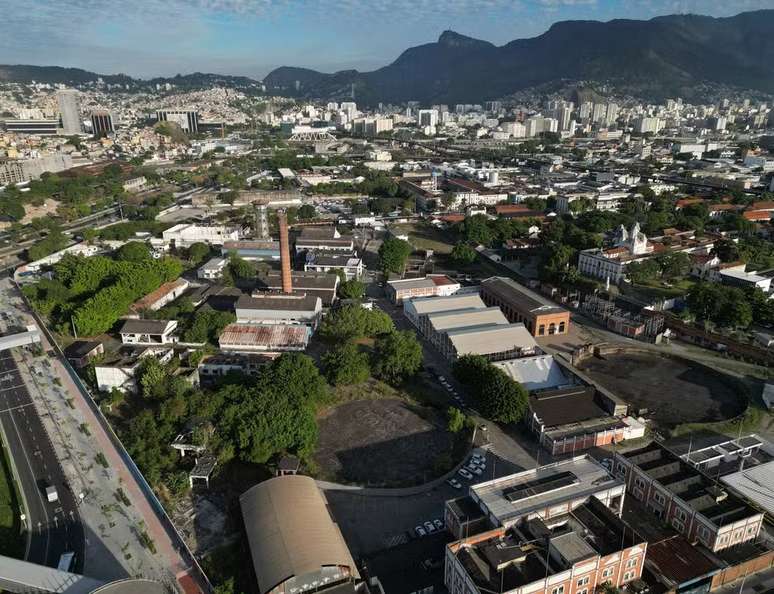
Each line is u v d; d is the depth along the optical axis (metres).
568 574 101.62
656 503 130.75
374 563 113.50
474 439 162.88
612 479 125.75
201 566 115.44
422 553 115.94
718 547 117.62
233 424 152.25
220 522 129.38
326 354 194.00
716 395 192.12
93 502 135.25
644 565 112.81
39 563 116.50
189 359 198.38
